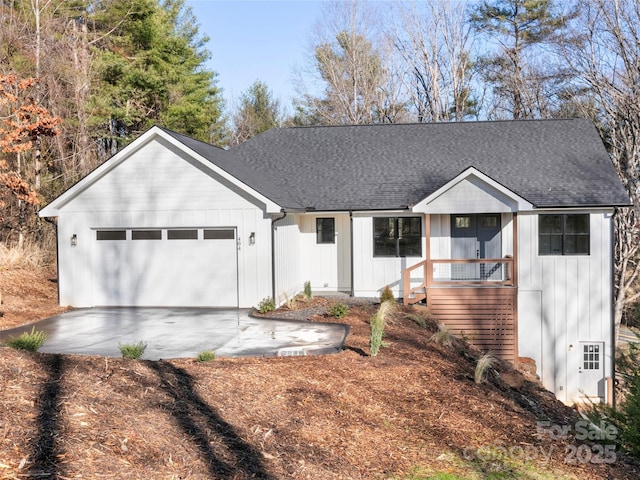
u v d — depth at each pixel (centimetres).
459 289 1797
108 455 529
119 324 1542
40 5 2948
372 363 1059
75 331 1441
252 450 624
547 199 1845
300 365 992
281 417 739
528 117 3603
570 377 1862
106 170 1822
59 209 1848
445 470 657
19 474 462
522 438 788
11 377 681
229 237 1805
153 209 1822
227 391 793
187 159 1802
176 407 696
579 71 2845
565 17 3169
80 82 3017
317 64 4506
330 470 618
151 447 571
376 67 4312
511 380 1269
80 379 720
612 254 1834
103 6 3422
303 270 2175
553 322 1864
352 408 817
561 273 1855
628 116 2633
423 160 2198
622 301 2456
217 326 1500
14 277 2072
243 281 1797
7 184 1928
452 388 972
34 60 2730
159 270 1839
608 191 1858
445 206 1814
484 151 2192
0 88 1931
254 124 5222
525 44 3772
